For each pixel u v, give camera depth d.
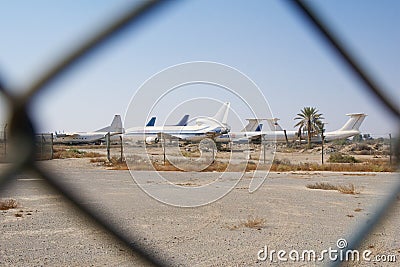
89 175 20.81
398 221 7.82
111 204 11.26
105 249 6.15
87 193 13.49
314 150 48.62
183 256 6.01
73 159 29.86
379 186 16.27
